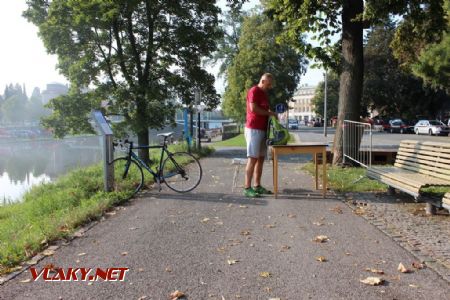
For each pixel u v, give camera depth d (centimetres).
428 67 3069
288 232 605
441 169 720
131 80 1914
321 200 813
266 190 891
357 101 1280
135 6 1711
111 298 400
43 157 4362
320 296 397
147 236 596
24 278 451
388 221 655
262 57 4916
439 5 1237
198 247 544
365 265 473
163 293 408
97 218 701
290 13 1313
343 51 1291
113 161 923
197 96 2119
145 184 980
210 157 1936
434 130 4653
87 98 1962
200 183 1044
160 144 954
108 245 558
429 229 609
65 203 888
